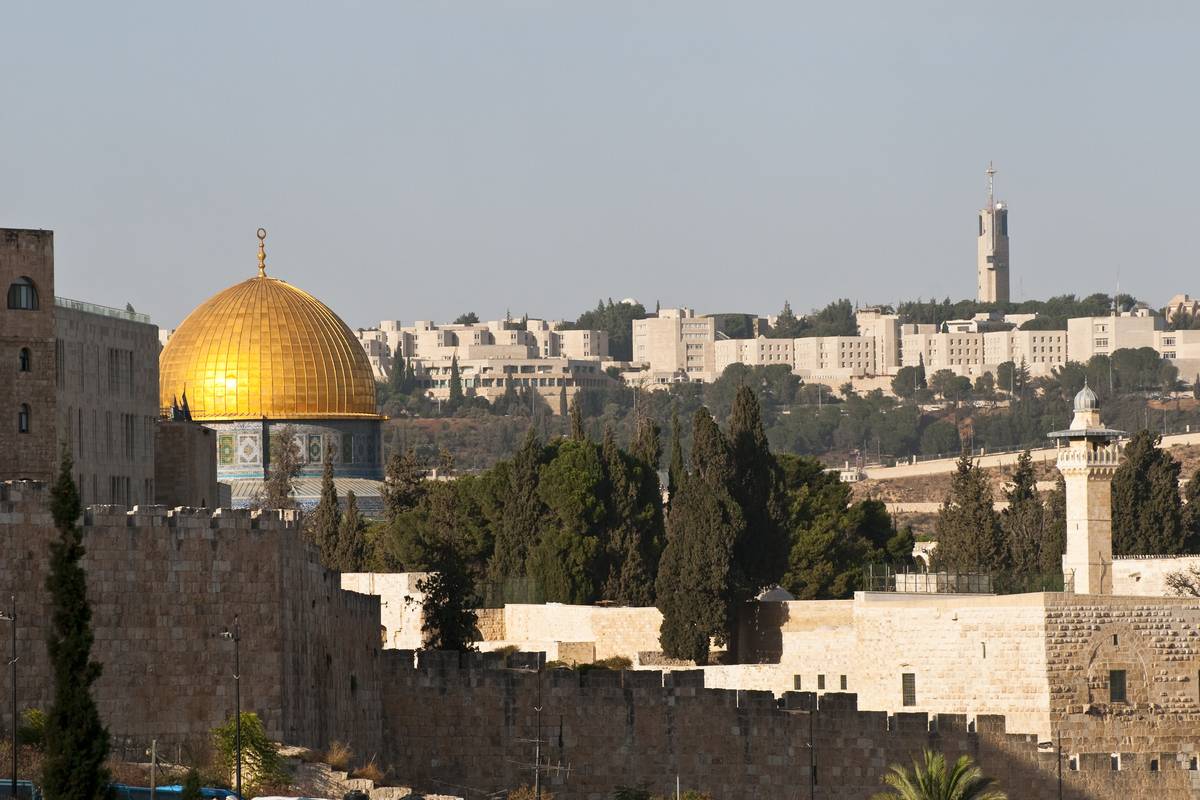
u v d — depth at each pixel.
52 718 187.00
